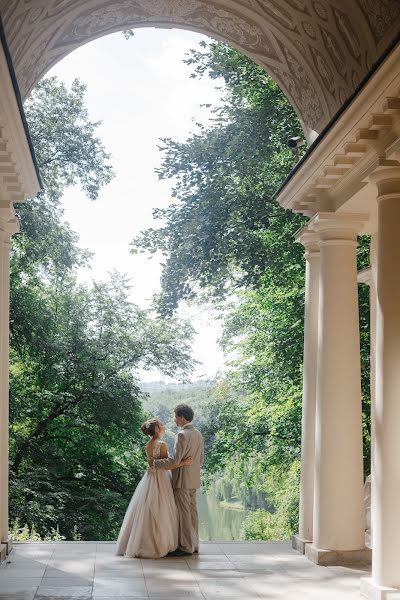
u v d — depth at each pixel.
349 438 14.27
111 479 36.84
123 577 12.97
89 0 13.98
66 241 36.28
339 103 13.59
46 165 36.50
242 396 33.72
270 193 29.20
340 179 13.86
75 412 36.31
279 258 28.80
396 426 11.26
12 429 35.88
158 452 14.84
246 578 13.02
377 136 11.48
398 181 11.42
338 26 12.53
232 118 30.11
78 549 15.25
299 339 29.02
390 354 11.34
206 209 29.61
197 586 12.45
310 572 13.46
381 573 11.20
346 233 14.59
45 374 35.81
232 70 29.88
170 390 83.31
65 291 37.78
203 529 53.41
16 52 13.37
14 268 35.75
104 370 36.94
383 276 11.45
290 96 15.88
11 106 11.32
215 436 33.22
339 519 14.13
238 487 53.72
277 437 31.78
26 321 34.88
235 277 31.28
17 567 13.64
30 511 32.62
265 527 35.66
